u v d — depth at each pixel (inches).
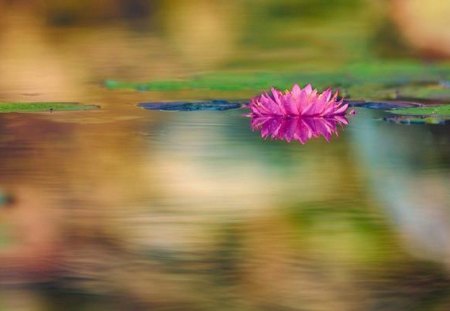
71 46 748.0
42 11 964.6
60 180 313.6
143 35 816.9
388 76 565.9
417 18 746.8
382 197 295.3
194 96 504.7
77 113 448.8
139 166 332.2
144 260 233.9
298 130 402.0
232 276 224.1
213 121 425.1
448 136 389.4
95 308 205.3
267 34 799.7
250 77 550.9
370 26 807.1
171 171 325.4
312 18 868.0
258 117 433.1
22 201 288.7
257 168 332.2
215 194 297.4
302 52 698.2
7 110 421.4
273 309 205.8
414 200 287.7
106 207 283.7
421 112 415.5
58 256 237.1
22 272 228.2
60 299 210.4
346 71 585.9
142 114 443.8
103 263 235.8
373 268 232.8
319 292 214.2
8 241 251.4
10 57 687.7
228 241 249.6
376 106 446.3
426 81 545.0
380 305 209.3
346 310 203.9
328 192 298.0
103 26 877.8
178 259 237.6
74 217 270.5
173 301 210.4
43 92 522.6
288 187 304.3
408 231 257.9
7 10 967.0
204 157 348.2
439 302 208.8
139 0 1003.3
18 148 363.6
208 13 934.4
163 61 661.9
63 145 368.5
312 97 428.5
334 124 417.1
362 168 332.5
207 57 682.2
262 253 241.6
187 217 272.7
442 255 241.9
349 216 271.3
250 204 285.0
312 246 247.4
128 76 585.9
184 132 395.9
